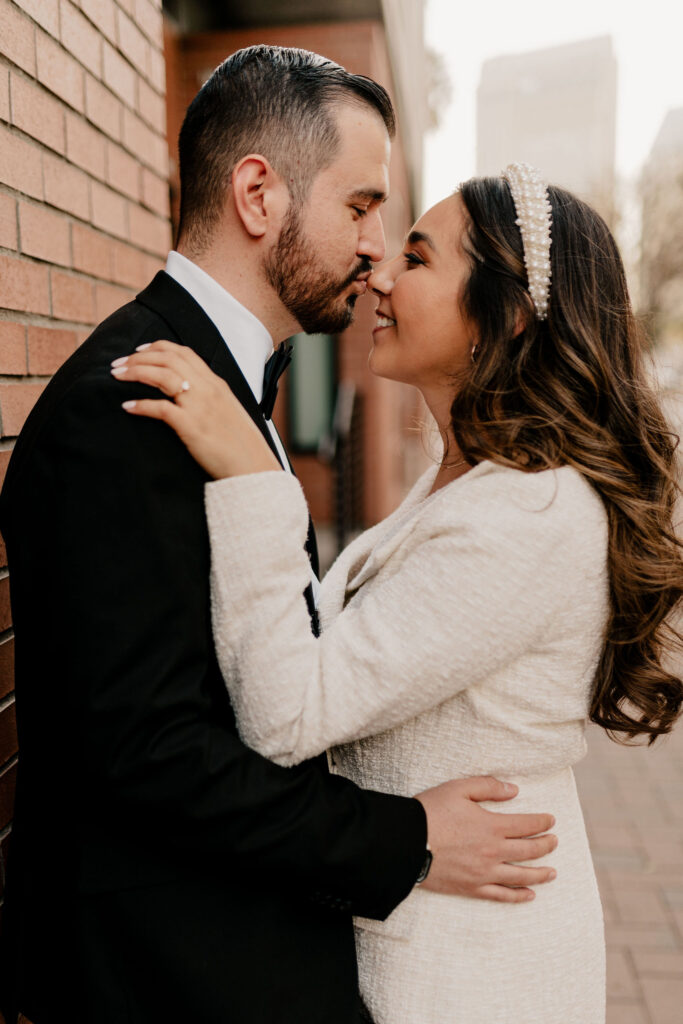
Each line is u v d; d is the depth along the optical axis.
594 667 1.19
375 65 6.16
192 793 0.92
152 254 2.28
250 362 1.22
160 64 2.36
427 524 1.14
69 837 1.00
